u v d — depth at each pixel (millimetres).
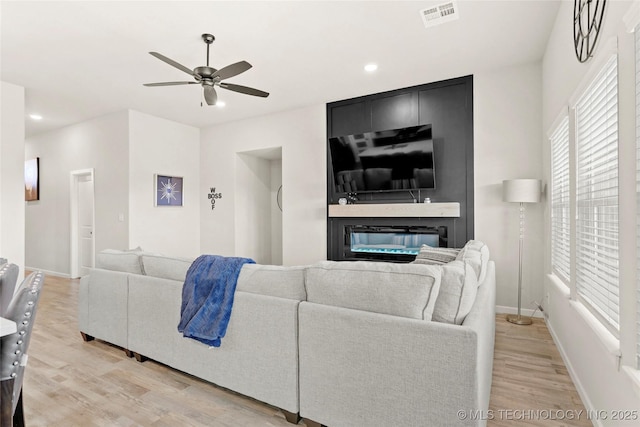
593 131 1918
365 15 2783
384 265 1675
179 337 2254
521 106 3738
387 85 4305
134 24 2885
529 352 2748
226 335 2018
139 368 2443
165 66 3680
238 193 5902
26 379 2281
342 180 4773
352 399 1633
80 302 2941
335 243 4914
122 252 2809
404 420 1509
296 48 3326
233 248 5852
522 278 3748
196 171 6188
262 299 1898
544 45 3309
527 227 3723
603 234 1787
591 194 1994
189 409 1947
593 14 1839
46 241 6344
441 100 4176
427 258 3262
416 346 1479
